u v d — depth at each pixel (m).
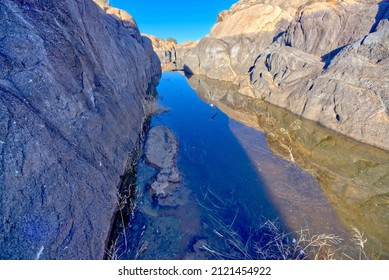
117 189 4.48
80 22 5.04
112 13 16.44
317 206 4.95
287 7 20.14
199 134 8.68
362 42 8.39
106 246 3.56
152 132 7.82
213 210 4.82
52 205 2.74
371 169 6.16
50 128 3.21
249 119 10.41
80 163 3.59
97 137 4.46
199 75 24.22
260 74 14.23
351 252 3.88
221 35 22.64
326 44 11.14
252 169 6.32
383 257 3.78
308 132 8.53
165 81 20.48
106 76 6.06
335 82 8.68
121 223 4.24
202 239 4.13
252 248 3.97
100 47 6.31
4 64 2.86
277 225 4.45
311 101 9.54
